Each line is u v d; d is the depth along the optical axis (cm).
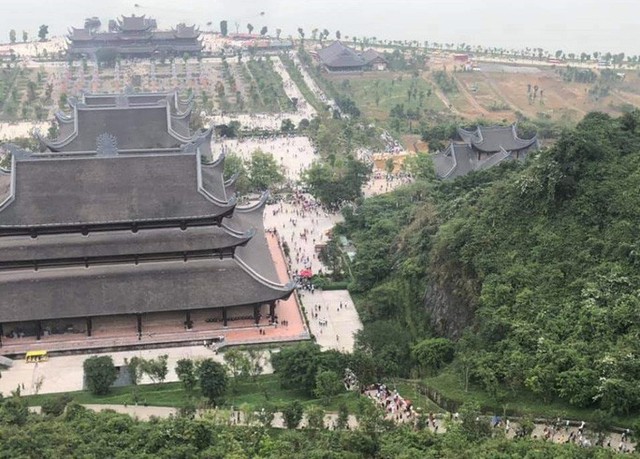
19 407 12419
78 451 10575
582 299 13762
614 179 15738
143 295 16250
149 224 16588
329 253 19950
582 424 11519
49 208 16362
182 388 14325
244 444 11256
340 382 13475
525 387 12581
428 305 16825
